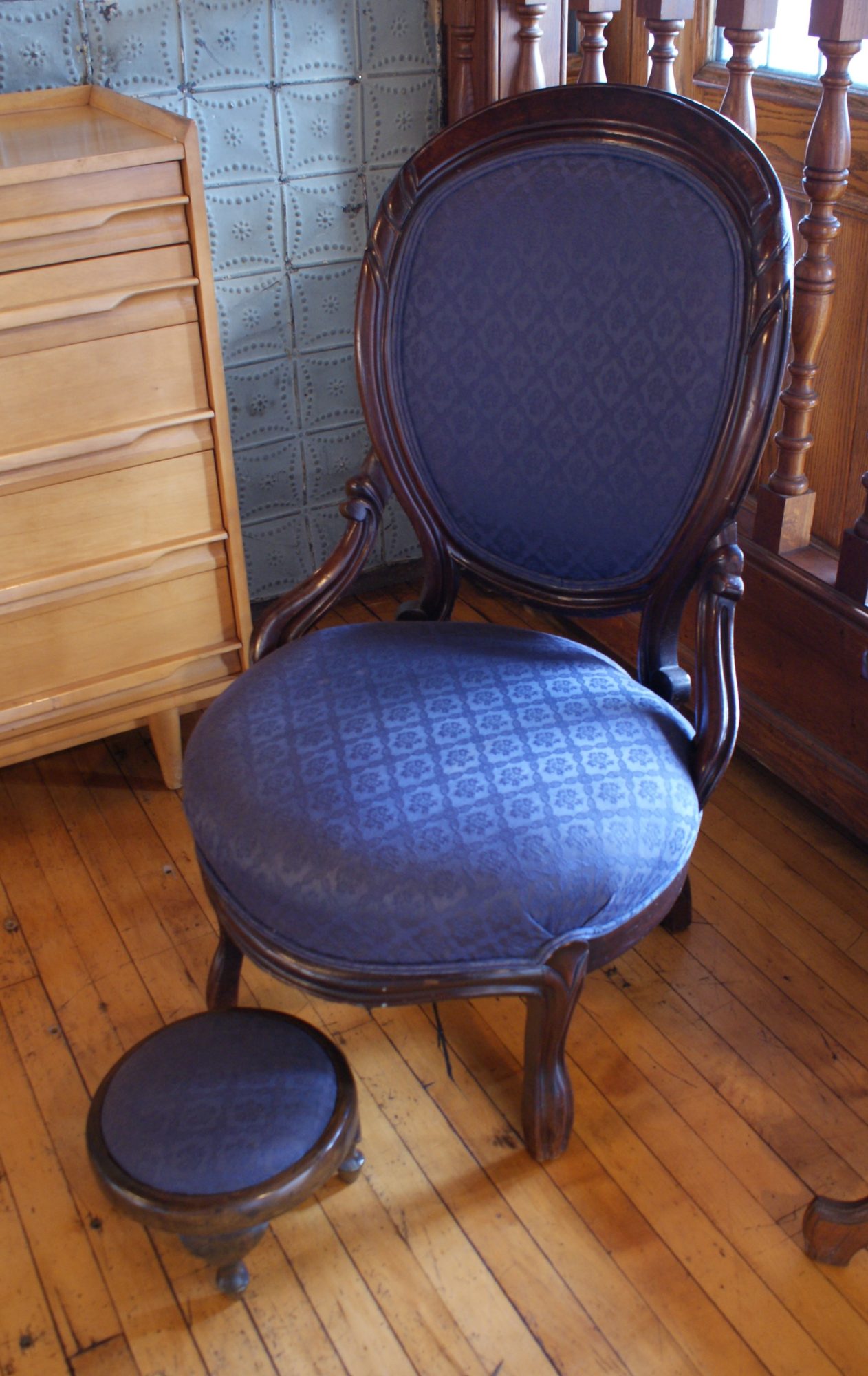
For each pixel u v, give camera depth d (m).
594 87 1.42
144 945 1.82
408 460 1.60
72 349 1.69
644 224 1.41
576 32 2.36
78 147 1.64
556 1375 1.29
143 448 1.81
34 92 1.91
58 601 1.84
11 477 1.72
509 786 1.32
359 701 1.44
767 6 1.76
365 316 1.54
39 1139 1.54
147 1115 1.29
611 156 1.42
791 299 1.35
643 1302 1.35
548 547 1.61
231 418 2.37
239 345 2.32
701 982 1.74
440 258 1.51
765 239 1.34
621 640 2.42
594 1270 1.38
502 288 1.49
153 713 2.01
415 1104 1.58
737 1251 1.40
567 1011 1.36
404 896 1.24
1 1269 1.40
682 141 1.38
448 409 1.56
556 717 1.42
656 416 1.46
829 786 1.98
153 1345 1.33
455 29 2.18
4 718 1.87
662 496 1.49
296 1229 1.43
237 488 2.42
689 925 1.83
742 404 1.38
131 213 1.66
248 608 2.02
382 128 2.28
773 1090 1.59
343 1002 1.31
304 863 1.26
